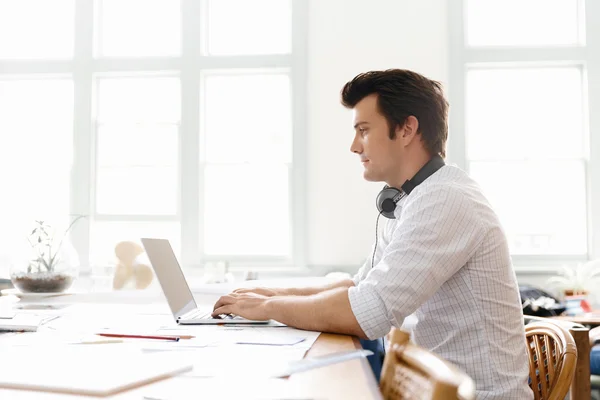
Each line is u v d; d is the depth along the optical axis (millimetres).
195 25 4402
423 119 1451
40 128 4562
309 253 4250
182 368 897
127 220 4469
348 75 4277
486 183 4309
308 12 4320
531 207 4273
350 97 1501
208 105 4457
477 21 4344
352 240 4227
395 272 1277
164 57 4418
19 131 4570
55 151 4547
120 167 4496
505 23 4332
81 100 4461
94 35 4508
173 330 1327
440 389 610
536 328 1489
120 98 4523
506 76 4305
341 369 913
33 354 1030
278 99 4422
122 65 4441
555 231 4250
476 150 4316
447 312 1380
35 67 4504
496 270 1354
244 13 4461
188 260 4344
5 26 4621
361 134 1497
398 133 1456
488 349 1333
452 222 1310
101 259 3629
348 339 1208
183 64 4398
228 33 4469
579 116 4266
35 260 2111
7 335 1271
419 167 1473
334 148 4266
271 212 4391
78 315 1649
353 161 4246
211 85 4461
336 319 1262
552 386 1382
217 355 1025
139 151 4492
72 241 4398
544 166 4270
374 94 1460
